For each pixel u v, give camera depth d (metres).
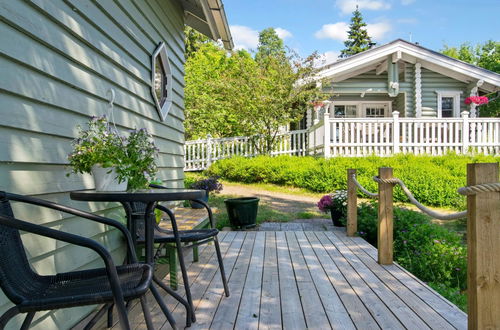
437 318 2.10
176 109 4.94
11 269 1.30
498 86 10.74
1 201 1.33
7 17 1.59
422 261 3.63
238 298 2.45
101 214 2.53
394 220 4.43
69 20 2.13
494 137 9.64
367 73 11.68
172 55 4.67
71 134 2.16
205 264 3.33
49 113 1.93
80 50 2.27
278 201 7.88
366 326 2.01
